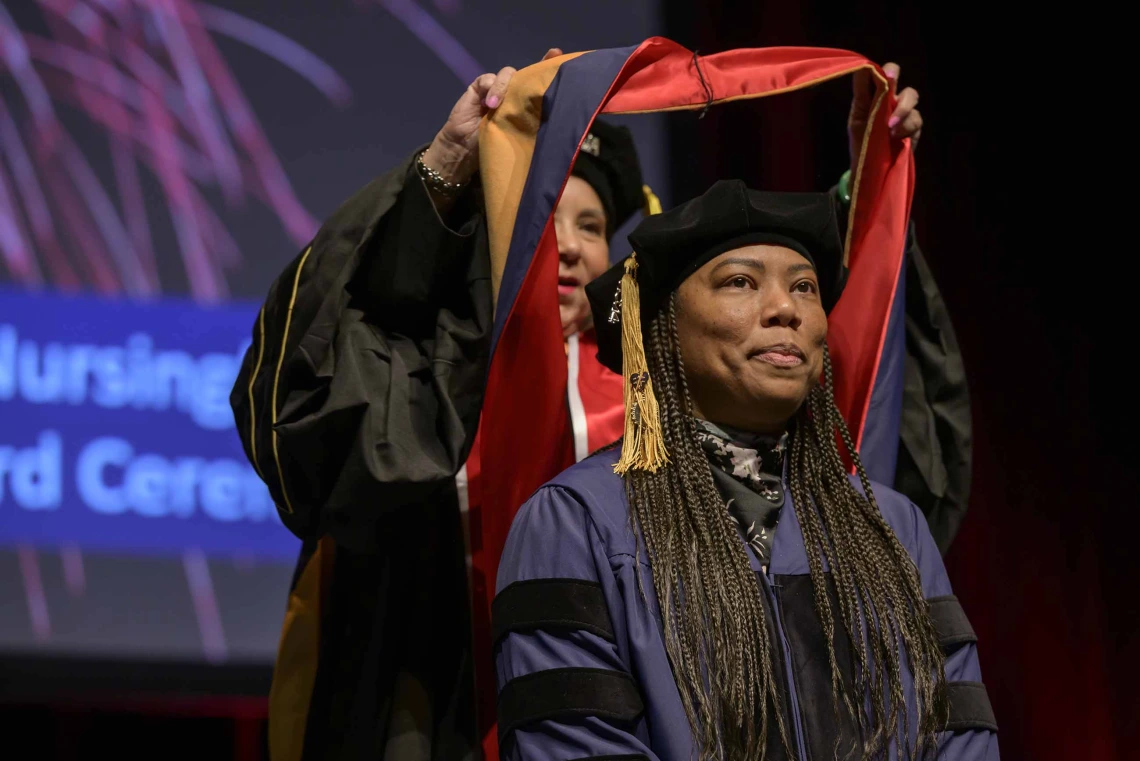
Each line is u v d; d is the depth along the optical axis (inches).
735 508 248.2
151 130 527.8
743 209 251.8
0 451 500.7
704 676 225.6
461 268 288.0
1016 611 520.7
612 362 279.7
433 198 288.8
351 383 271.1
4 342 506.9
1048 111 541.6
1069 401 532.1
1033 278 537.3
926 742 235.3
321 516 276.2
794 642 234.7
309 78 538.6
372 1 546.0
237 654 501.7
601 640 227.8
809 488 258.5
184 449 512.4
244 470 515.5
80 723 557.9
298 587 308.3
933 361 336.2
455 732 284.4
